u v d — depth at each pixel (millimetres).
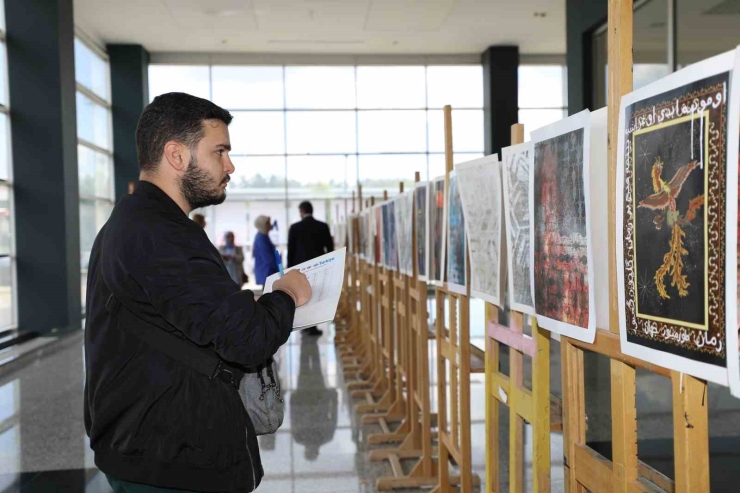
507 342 2025
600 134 1393
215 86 13047
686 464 1050
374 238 5309
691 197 998
